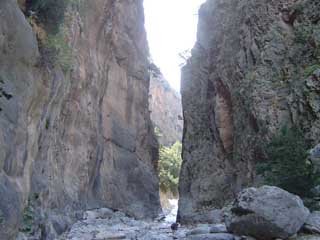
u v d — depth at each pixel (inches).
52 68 359.3
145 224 668.7
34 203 328.8
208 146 646.5
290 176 287.1
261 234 254.2
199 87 709.9
